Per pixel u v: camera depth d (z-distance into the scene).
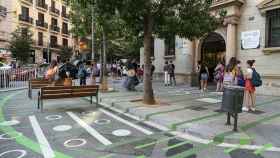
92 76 14.76
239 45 13.80
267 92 12.56
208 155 4.94
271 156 4.89
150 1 9.18
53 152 5.01
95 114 8.49
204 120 7.31
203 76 14.37
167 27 10.70
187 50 17.42
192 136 6.19
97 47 20.31
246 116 7.88
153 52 21.38
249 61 8.76
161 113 8.20
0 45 33.56
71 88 9.09
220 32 14.83
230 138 5.70
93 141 5.70
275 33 12.50
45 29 44.69
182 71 17.89
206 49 16.98
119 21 11.98
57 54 47.84
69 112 8.73
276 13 12.40
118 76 27.16
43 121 7.41
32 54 41.16
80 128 6.74
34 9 41.81
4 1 34.47
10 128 6.66
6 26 34.97
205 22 10.48
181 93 13.16
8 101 10.85
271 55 12.43
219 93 13.13
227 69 9.70
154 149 5.24
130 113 8.71
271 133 6.19
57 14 48.25
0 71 15.09
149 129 6.77
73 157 4.77
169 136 6.16
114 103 9.96
